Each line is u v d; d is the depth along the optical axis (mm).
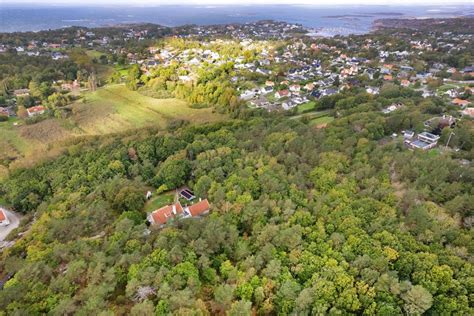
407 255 58031
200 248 60938
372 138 117625
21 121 175375
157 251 60125
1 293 53938
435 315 49500
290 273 56094
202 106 193375
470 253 60094
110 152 118062
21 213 103500
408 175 87188
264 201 75125
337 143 106875
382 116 135500
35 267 60656
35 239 77250
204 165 99438
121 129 166875
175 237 65188
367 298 50531
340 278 52719
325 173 86625
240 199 77562
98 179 104562
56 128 167000
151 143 123125
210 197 84188
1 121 174625
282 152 100875
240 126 139500
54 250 66500
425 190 77875
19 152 145375
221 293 51000
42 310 51188
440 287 52625
